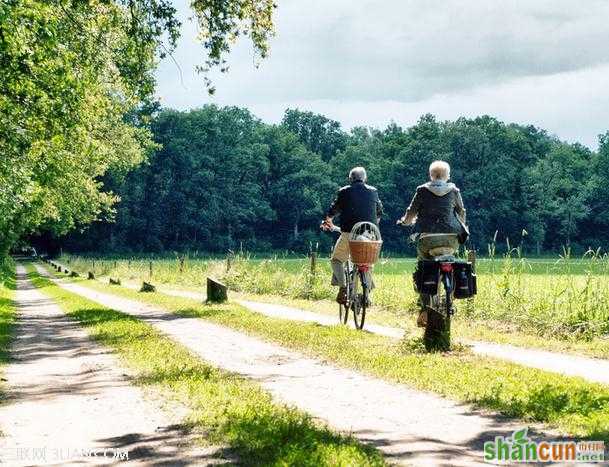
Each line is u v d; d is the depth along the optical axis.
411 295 36.91
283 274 54.19
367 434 12.03
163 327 30.95
